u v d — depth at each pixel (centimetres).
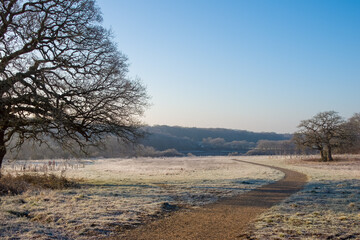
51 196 1286
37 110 1530
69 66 1650
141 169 4381
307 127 5925
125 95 1811
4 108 1497
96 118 1741
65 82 1662
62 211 1019
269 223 957
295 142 6097
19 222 851
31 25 1543
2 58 1455
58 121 1491
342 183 2058
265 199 1458
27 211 998
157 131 17112
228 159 8138
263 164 5562
